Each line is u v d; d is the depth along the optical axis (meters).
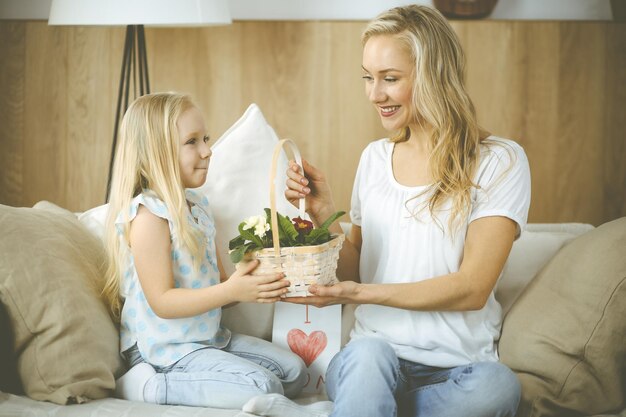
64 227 1.70
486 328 1.59
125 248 1.67
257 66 3.13
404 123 1.63
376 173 1.72
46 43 3.10
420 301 1.49
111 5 2.37
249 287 1.49
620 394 1.47
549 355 1.49
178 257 1.66
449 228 1.56
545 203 3.22
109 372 1.53
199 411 1.43
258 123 1.95
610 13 3.19
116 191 1.69
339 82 3.14
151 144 1.67
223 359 1.59
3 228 1.53
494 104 3.16
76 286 1.57
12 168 3.15
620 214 3.22
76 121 3.13
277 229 1.46
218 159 1.91
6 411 1.42
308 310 1.73
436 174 1.58
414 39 1.56
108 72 3.11
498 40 3.13
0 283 1.48
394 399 1.41
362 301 1.50
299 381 1.68
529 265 1.87
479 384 1.41
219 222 1.87
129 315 1.67
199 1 2.44
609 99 3.17
